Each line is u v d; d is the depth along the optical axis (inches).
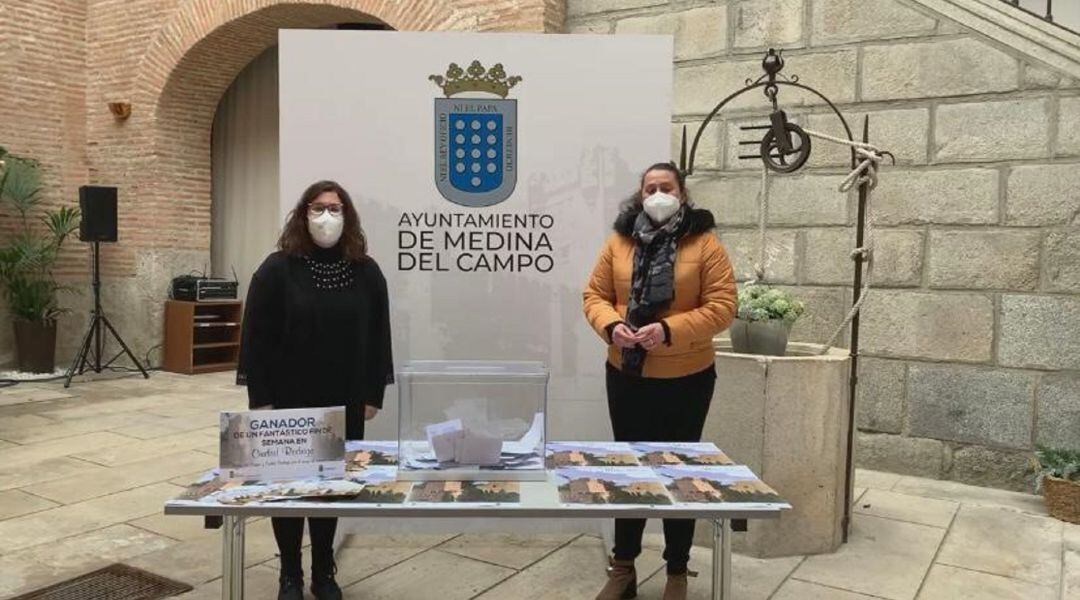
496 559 134.4
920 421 186.5
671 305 107.3
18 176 301.7
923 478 186.2
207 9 309.3
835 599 120.9
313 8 286.7
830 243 194.7
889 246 188.1
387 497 78.4
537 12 224.8
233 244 358.6
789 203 198.7
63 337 333.1
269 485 80.7
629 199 118.8
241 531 83.6
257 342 105.7
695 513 76.0
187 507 74.1
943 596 122.3
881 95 188.2
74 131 336.8
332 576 116.4
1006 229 176.9
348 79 131.4
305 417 83.9
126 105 329.1
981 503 167.5
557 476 87.2
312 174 132.1
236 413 82.4
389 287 134.0
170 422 237.1
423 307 134.5
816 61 195.5
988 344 179.3
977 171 179.2
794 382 135.1
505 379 87.4
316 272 107.3
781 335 141.9
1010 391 177.6
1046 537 147.6
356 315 108.6
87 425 232.1
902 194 186.5
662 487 83.1
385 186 132.9
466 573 128.6
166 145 329.7
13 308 313.9
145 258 331.3
